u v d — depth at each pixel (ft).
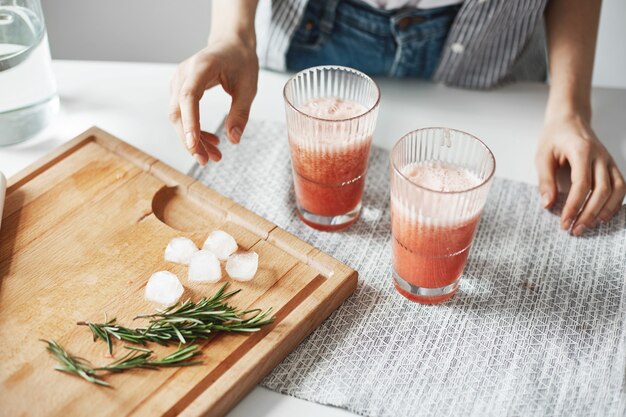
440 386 2.91
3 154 4.00
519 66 4.97
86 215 3.51
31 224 3.45
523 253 3.52
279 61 4.57
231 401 2.80
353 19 4.53
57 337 2.93
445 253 3.04
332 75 3.53
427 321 3.19
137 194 3.62
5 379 2.78
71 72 4.60
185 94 3.42
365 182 3.92
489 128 4.20
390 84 4.56
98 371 2.80
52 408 2.68
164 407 2.70
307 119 3.21
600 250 3.53
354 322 3.18
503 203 3.78
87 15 7.38
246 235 3.44
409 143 3.12
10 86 3.82
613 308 3.25
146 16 7.42
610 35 6.19
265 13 4.44
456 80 4.58
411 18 4.47
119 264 3.26
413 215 2.94
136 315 3.03
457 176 3.10
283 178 3.90
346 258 3.49
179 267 3.26
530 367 2.98
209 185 3.84
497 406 2.83
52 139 4.11
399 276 3.26
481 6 4.28
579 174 3.68
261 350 2.88
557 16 4.46
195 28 7.52
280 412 2.84
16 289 3.14
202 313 2.93
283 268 3.27
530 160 4.02
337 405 2.83
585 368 2.98
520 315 3.22
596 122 4.23
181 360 2.84
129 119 4.27
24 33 3.72
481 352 3.05
